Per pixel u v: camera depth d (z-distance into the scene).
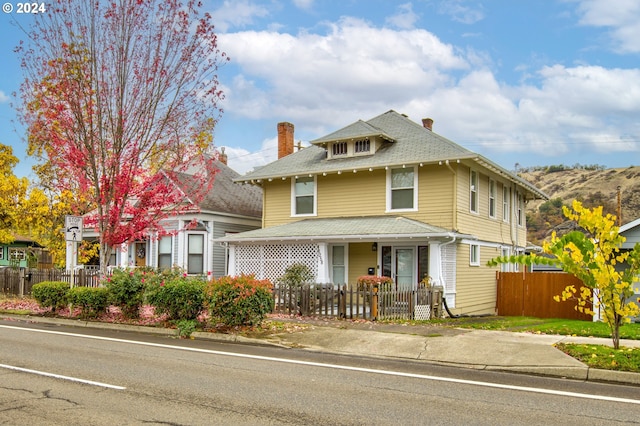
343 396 7.46
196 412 6.59
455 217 20.48
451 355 10.60
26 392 7.45
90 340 12.50
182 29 16.50
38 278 22.75
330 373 9.08
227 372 9.02
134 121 16.55
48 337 12.89
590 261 10.56
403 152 21.94
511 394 7.76
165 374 8.77
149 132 16.77
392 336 12.30
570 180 106.62
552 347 10.70
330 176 23.44
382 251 21.69
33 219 28.47
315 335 12.82
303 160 25.05
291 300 16.80
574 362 9.54
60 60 15.75
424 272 20.83
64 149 16.47
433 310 18.23
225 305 13.60
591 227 10.59
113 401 7.04
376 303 15.80
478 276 23.06
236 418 6.36
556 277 22.11
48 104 15.96
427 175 21.23
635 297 18.11
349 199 22.89
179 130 17.08
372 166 21.62
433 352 10.89
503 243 26.08
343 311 16.11
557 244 11.01
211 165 20.86
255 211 29.44
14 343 11.88
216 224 26.28
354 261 22.30
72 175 16.97
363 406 6.96
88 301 15.98
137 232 17.45
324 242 20.78
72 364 9.49
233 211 27.31
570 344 10.87
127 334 13.88
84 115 16.41
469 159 20.91
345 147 23.55
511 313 23.05
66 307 17.34
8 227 29.56
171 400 7.13
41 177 27.66
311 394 7.55
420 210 21.25
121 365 9.49
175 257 25.80
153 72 16.38
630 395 7.81
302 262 21.20
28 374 8.59
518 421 6.39
